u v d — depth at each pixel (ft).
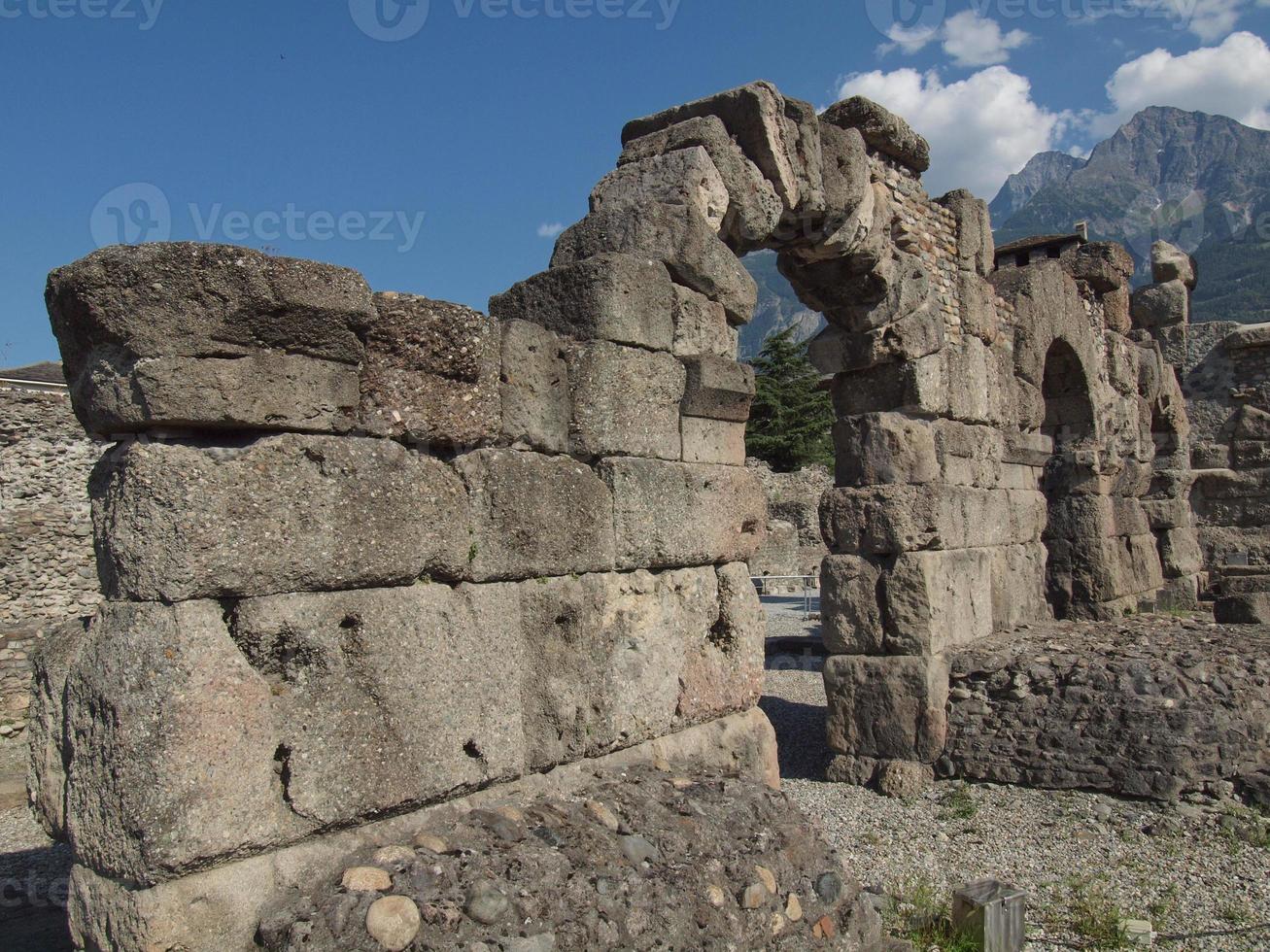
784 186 23.22
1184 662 29.27
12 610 43.68
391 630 13.17
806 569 102.01
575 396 17.04
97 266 11.25
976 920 18.66
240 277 11.69
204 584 11.37
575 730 16.06
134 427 11.64
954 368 33.01
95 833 11.14
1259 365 60.64
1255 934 19.70
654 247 19.30
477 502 14.83
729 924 14.39
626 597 17.48
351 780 12.48
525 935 12.14
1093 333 45.27
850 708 31.04
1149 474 50.47
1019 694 29.71
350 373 13.05
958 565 32.14
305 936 10.97
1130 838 25.20
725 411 19.75
